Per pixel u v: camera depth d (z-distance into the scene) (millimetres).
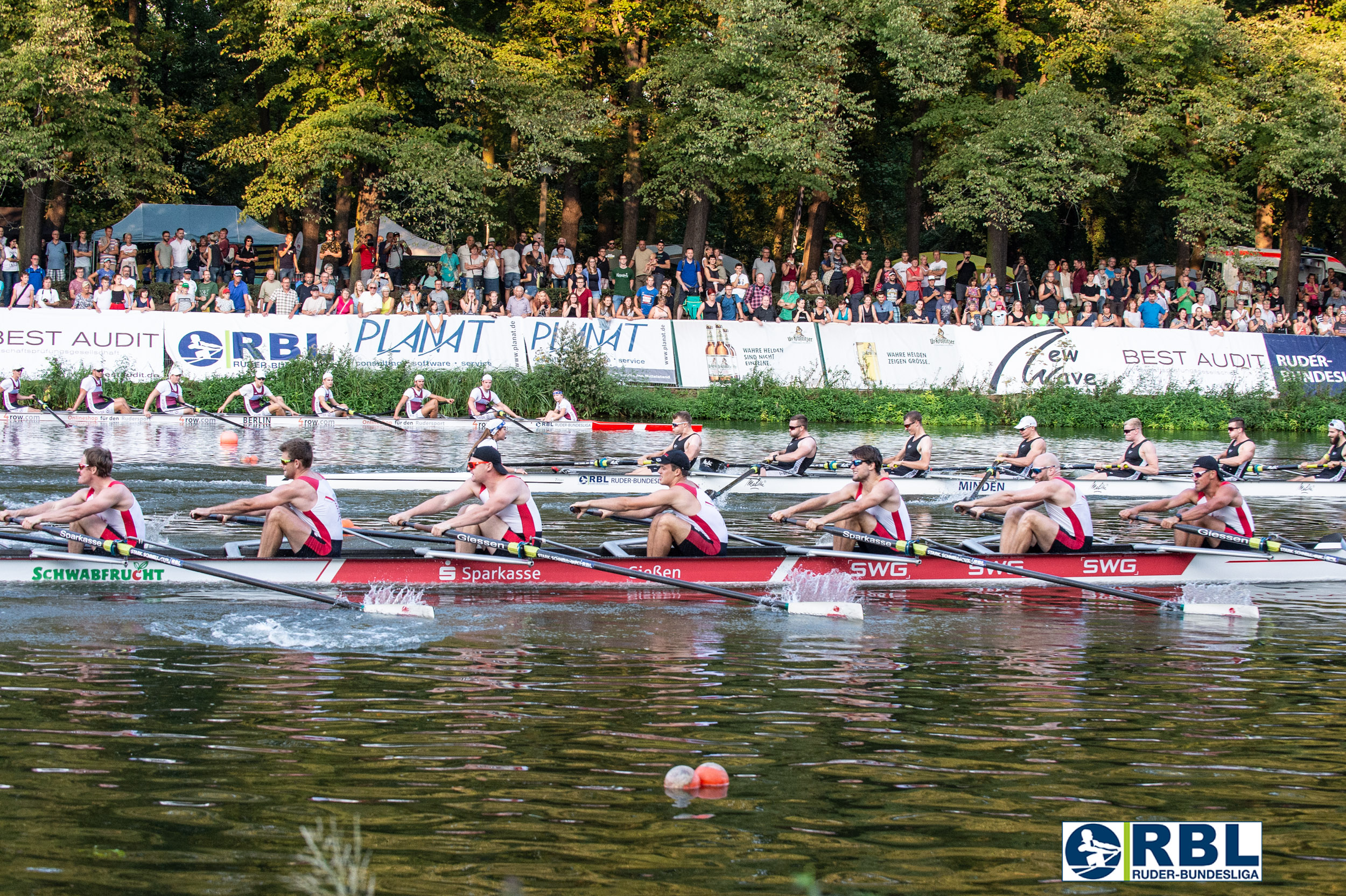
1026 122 34781
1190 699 8281
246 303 30703
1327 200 42375
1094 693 8422
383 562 11336
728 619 10664
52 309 29469
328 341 30969
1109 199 41500
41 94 31625
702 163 34875
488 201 33562
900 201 46719
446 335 31578
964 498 19797
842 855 5648
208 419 27422
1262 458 26500
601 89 38312
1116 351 34750
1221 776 6766
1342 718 7891
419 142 32688
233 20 36594
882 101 39812
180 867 5355
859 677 8734
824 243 45906
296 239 36531
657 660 9109
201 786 6270
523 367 31859
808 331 33781
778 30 33344
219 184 43500
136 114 34750
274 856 5488
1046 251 45156
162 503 16156
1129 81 37219
